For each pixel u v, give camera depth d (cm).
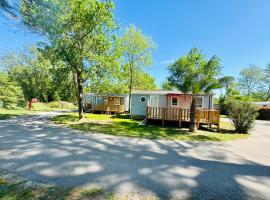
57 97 3988
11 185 419
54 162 588
